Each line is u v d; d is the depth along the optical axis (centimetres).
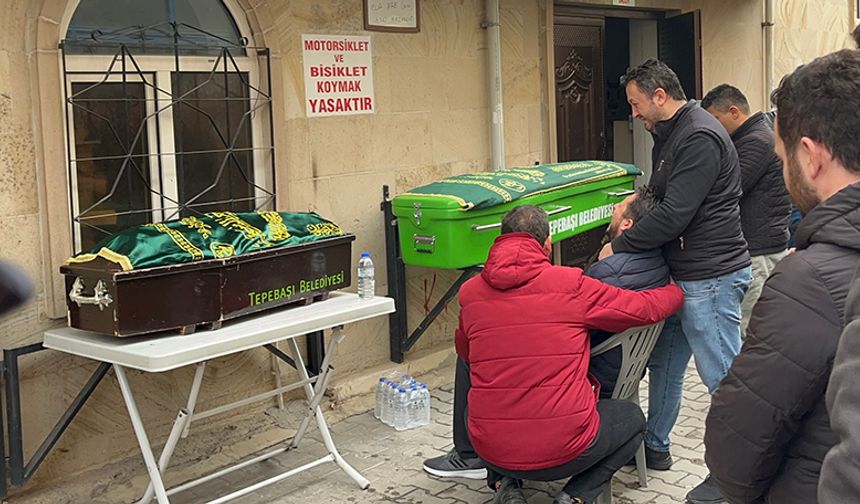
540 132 670
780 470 200
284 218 412
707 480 385
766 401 191
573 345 336
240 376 482
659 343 415
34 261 399
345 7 524
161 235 358
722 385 204
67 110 408
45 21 394
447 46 591
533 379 333
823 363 183
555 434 331
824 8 989
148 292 346
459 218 486
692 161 377
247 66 481
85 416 420
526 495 404
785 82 187
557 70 718
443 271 598
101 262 351
